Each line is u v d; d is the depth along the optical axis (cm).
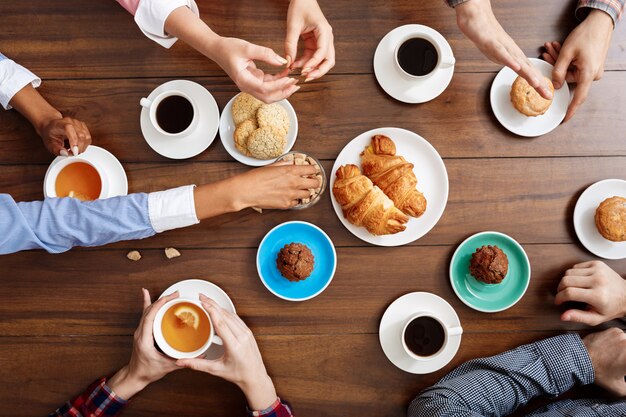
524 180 139
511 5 139
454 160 140
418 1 139
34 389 140
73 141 133
